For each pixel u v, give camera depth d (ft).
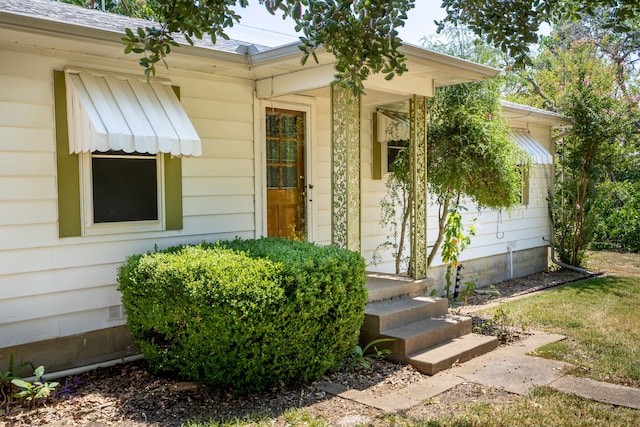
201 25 12.35
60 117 16.42
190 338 14.80
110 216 17.66
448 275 27.81
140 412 13.96
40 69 16.07
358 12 11.95
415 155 22.65
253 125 21.75
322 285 15.55
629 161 41.14
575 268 39.99
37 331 16.24
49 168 16.26
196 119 19.85
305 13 12.29
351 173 19.97
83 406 14.39
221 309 14.17
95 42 15.49
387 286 21.43
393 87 20.51
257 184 21.99
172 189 19.19
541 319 24.43
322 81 19.27
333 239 20.48
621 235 50.98
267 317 14.33
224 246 18.45
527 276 38.96
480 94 25.68
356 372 17.16
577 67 40.32
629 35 56.03
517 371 17.22
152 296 15.61
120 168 17.88
